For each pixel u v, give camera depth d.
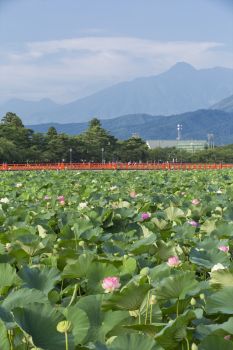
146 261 6.24
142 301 4.03
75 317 3.61
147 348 3.15
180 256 6.71
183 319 3.44
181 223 10.00
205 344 3.27
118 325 3.85
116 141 140.50
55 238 8.12
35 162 114.69
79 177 32.19
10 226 9.70
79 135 137.50
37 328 3.34
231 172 47.03
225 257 6.13
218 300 4.06
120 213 10.73
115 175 36.16
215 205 12.56
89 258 5.23
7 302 4.03
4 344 3.18
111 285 4.16
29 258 6.67
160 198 14.96
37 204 13.86
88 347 3.43
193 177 32.16
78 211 11.34
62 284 5.44
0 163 105.75
